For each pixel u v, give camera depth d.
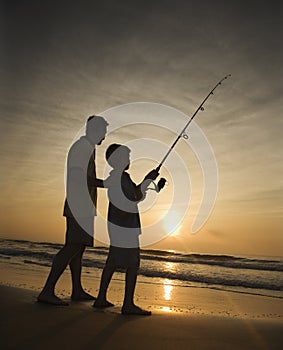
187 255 16.45
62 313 3.15
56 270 3.60
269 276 9.78
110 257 3.48
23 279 6.93
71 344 2.30
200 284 8.29
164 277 9.42
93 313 3.24
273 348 2.44
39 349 2.18
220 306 5.43
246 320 3.30
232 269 11.49
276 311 5.09
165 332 2.71
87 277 7.86
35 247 18.42
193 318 3.29
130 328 2.77
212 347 2.41
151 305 5.15
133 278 3.38
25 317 2.95
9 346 2.21
